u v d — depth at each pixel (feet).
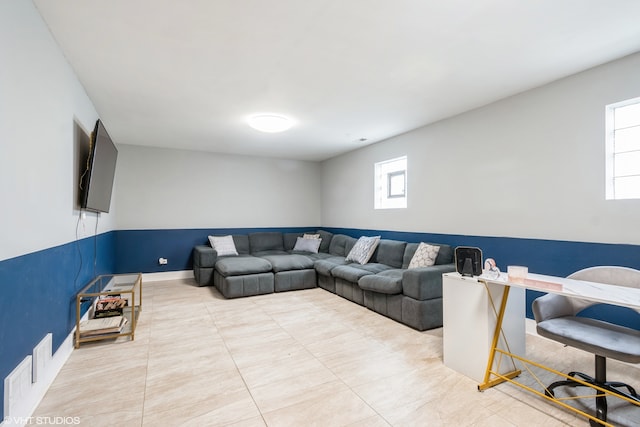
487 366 6.48
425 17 6.05
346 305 12.44
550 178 8.96
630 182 7.73
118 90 9.47
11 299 4.83
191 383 6.66
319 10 5.84
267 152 18.70
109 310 9.82
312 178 21.61
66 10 5.82
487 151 10.68
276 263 14.75
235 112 11.50
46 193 6.33
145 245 16.80
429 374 7.04
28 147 5.51
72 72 8.11
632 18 6.07
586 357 7.77
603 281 6.44
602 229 7.92
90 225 10.14
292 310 11.78
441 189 12.40
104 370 7.20
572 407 5.54
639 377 6.82
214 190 18.63
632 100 7.50
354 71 8.31
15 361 4.96
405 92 9.70
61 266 7.27
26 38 5.41
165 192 17.40
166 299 13.29
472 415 5.59
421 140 13.35
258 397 6.15
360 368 7.31
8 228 4.77
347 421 5.43
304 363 7.56
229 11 5.87
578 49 7.24
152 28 6.41
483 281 6.52
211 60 7.74
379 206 16.30
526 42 6.93
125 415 5.58
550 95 8.98
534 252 9.31
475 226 11.06
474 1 5.59
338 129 13.73
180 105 10.77
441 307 9.99
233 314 11.32
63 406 5.82
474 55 7.50
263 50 7.29
